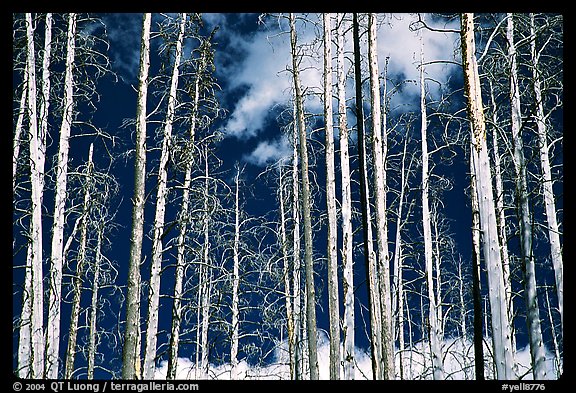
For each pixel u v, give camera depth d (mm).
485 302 20438
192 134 13617
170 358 15219
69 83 13133
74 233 15008
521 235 9219
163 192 12586
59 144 12953
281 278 19609
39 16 12305
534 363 8523
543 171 13344
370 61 13859
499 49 10680
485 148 8305
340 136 13969
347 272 12969
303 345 21609
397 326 21703
